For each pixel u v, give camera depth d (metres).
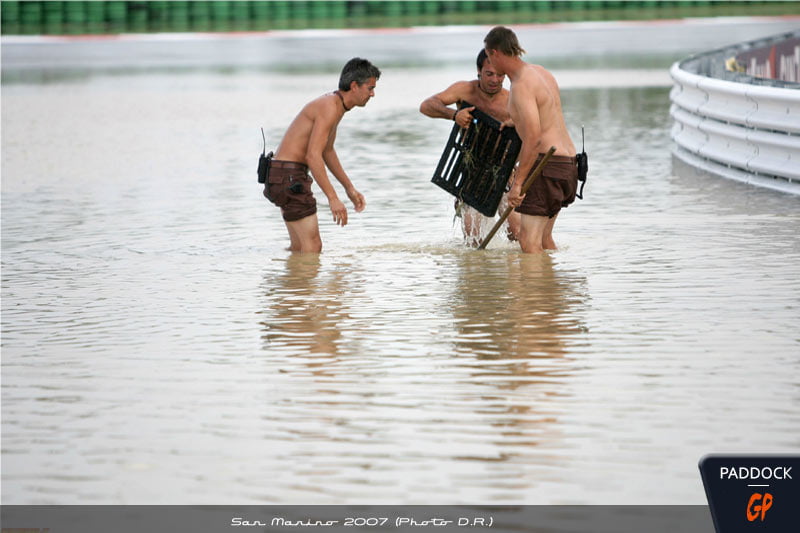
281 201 22.58
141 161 37.97
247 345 15.56
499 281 19.33
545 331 15.90
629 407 12.65
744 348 14.84
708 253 21.33
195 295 18.80
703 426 12.02
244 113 52.47
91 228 25.84
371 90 22.67
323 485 10.80
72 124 49.53
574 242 22.92
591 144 40.38
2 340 16.16
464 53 86.81
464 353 14.90
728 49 43.31
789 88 30.45
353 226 25.64
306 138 22.62
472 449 11.53
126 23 124.44
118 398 13.40
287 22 124.50
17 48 100.75
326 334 16.03
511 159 22.19
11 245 23.94
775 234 23.11
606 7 140.38
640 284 18.80
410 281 19.52
